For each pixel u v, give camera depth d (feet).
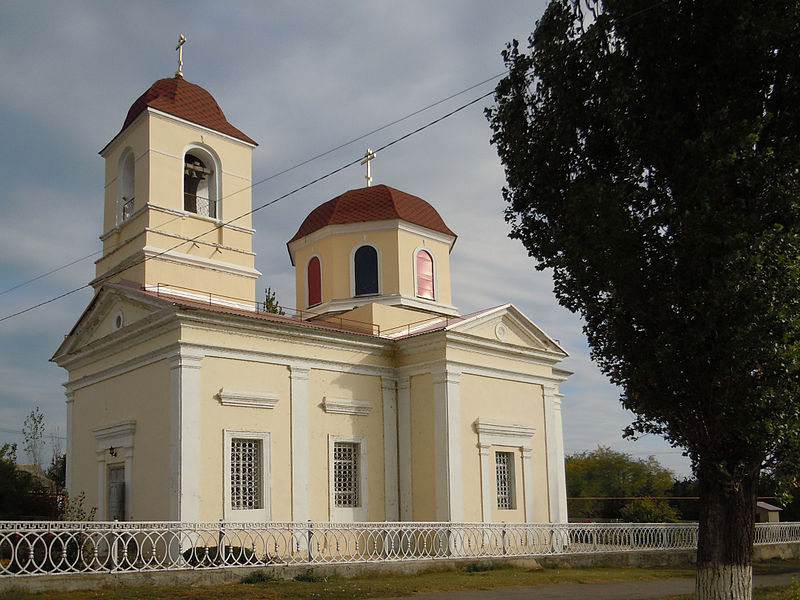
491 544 72.79
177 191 82.43
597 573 63.57
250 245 87.25
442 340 77.25
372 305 85.81
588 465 258.78
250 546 65.31
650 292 40.34
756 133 36.86
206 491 64.49
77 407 81.46
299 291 101.40
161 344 67.92
